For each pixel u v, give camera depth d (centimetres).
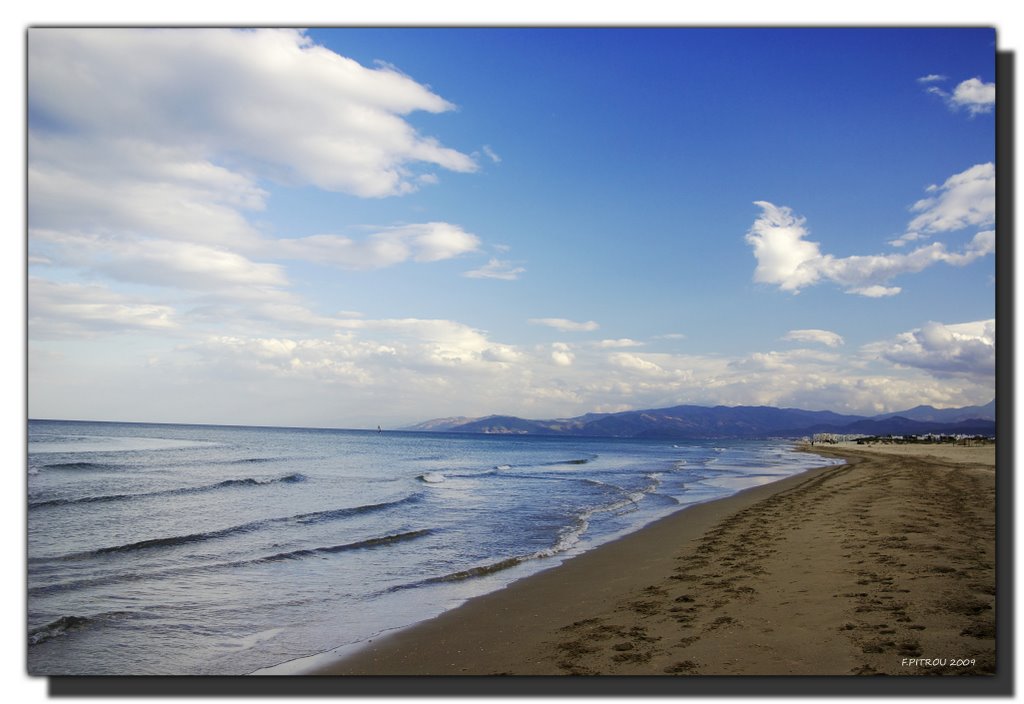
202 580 1112
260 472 3503
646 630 749
